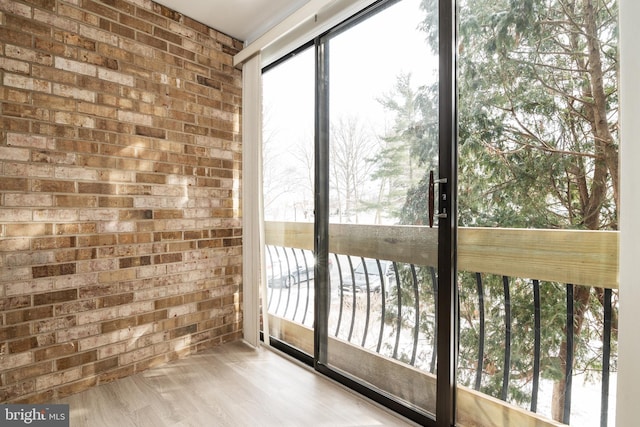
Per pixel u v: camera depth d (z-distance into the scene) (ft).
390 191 6.30
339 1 6.85
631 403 3.57
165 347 8.00
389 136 6.30
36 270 6.23
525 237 4.82
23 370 6.08
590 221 4.30
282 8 8.02
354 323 6.98
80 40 6.74
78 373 6.69
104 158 7.06
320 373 7.55
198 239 8.64
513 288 4.95
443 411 5.46
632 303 3.57
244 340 9.44
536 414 4.79
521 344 4.91
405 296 6.11
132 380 7.18
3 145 5.90
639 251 3.51
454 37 5.39
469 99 5.33
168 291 8.06
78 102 6.72
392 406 6.16
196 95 8.58
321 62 7.60
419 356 5.92
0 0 5.88
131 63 7.44
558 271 4.55
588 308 4.34
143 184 7.63
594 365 4.32
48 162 6.36
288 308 8.89
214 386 6.95
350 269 7.04
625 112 3.60
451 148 5.37
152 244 7.78
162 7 7.95
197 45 8.60
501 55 5.01
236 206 9.49
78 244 6.72
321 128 7.60
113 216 7.18
